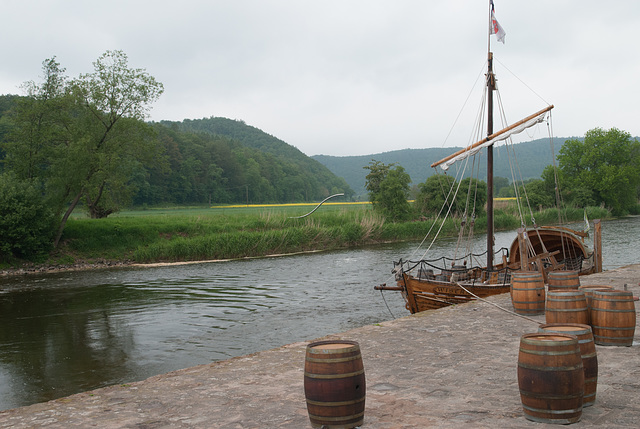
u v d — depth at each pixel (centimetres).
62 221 3866
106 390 725
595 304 849
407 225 5122
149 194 11481
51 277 3092
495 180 17762
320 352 521
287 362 841
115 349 1466
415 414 559
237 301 2147
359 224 4853
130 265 3625
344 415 514
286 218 5100
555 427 505
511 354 819
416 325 1088
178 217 5247
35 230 3581
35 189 3709
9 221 3466
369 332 1035
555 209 6788
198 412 609
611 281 1678
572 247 2183
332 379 514
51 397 1097
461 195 6219
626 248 3716
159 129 13800
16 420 609
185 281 2747
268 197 15938
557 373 509
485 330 1016
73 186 3784
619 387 630
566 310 838
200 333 1625
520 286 1179
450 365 768
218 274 2995
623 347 828
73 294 2419
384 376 723
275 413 591
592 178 8331
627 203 8638
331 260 3559
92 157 3872
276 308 1989
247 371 797
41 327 1752
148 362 1335
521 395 536
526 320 1108
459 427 513
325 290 2381
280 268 3203
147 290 2477
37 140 3925
